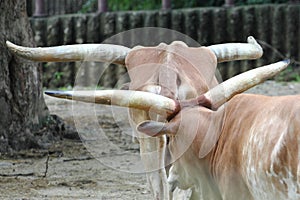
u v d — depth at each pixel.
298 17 35.59
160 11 36.03
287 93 30.48
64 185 16.36
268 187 9.23
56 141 20.52
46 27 36.50
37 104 20.44
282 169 8.91
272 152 9.11
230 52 12.95
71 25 36.44
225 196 10.60
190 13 35.97
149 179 12.28
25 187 16.16
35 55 12.43
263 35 35.72
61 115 25.83
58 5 40.53
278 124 9.27
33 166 18.08
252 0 38.34
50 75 35.94
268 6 35.75
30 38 20.30
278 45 35.69
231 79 11.01
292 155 8.75
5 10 19.53
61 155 19.22
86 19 36.38
